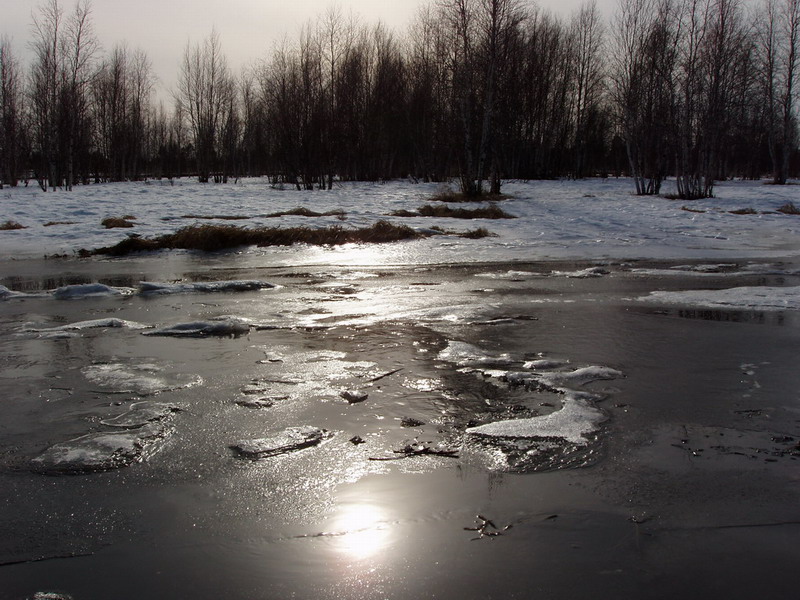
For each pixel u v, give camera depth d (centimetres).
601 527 278
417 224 1652
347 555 260
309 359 526
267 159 5334
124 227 1539
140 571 251
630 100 2867
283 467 335
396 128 4347
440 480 321
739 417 400
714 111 2598
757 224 1748
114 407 419
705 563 253
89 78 3609
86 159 4216
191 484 319
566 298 806
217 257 1228
